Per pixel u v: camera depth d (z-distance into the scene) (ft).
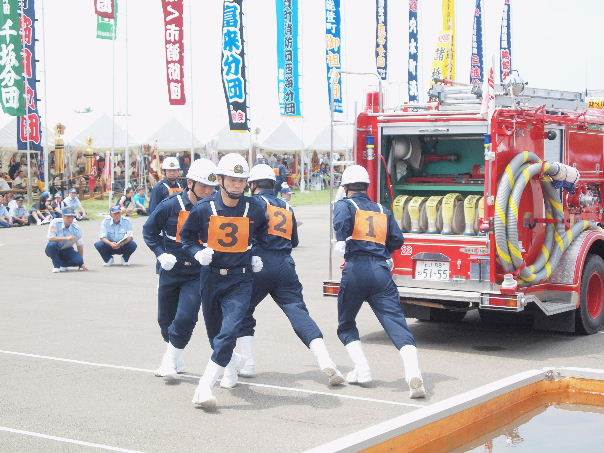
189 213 30.17
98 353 37.76
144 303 52.34
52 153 150.10
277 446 24.44
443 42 127.65
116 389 31.32
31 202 131.44
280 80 117.80
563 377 28.86
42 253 83.35
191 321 32.04
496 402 25.75
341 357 37.04
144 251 86.17
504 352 38.34
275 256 31.94
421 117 40.14
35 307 50.80
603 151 45.78
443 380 32.71
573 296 40.40
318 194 183.52
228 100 108.37
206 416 27.66
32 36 122.11
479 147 41.65
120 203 134.82
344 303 32.14
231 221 29.14
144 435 25.57
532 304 39.68
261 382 32.40
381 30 122.83
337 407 28.76
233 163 28.84
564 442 24.07
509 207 37.47
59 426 26.50
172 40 114.62
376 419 27.27
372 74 42.11
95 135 154.61
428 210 40.14
